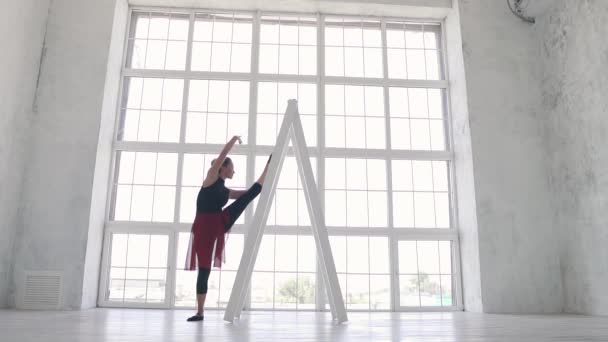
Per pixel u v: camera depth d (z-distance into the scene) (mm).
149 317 3713
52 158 5242
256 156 6004
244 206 3623
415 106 6367
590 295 4973
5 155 4762
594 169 4988
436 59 6531
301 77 6223
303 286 5684
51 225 5086
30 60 5227
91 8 5699
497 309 5285
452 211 6094
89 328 2531
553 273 5449
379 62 6441
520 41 6082
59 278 4977
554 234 5562
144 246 5648
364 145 6164
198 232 3428
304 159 3447
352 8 6316
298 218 5863
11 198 4918
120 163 5855
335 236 5887
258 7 6297
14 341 1772
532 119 5863
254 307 5578
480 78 5910
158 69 6121
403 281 5828
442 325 3107
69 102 5402
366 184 6059
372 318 4051
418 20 6531
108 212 5688
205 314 4199
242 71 6250
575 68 5332
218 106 6113
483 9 6129
